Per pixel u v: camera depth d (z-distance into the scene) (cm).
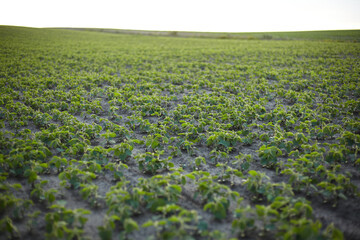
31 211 471
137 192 448
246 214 469
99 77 1764
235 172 534
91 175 522
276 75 1853
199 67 2431
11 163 556
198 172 525
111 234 380
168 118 909
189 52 3634
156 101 1197
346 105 1062
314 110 1054
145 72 2041
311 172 555
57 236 382
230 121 923
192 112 1050
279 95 1373
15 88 1543
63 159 580
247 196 526
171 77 1884
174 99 1277
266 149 631
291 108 1051
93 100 1295
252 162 673
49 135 714
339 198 501
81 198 518
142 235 418
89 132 790
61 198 513
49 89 1542
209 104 1152
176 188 477
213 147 763
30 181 506
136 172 626
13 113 951
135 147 770
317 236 359
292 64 2397
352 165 627
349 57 2662
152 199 459
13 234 417
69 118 894
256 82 1706
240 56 3164
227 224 446
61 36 5909
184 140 748
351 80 1563
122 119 1041
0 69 2031
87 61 2716
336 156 581
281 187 544
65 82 1638
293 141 715
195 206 496
